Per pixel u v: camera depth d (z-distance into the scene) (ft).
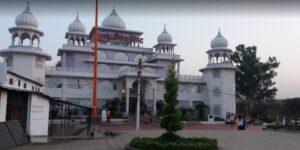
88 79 185.06
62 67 186.50
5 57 163.94
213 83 207.21
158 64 214.48
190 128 133.08
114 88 191.31
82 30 209.97
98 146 59.52
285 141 74.18
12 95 64.18
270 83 239.91
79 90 180.65
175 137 57.31
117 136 81.61
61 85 178.19
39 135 67.21
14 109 64.23
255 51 241.55
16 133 58.08
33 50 162.20
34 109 66.03
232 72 208.23
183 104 205.87
